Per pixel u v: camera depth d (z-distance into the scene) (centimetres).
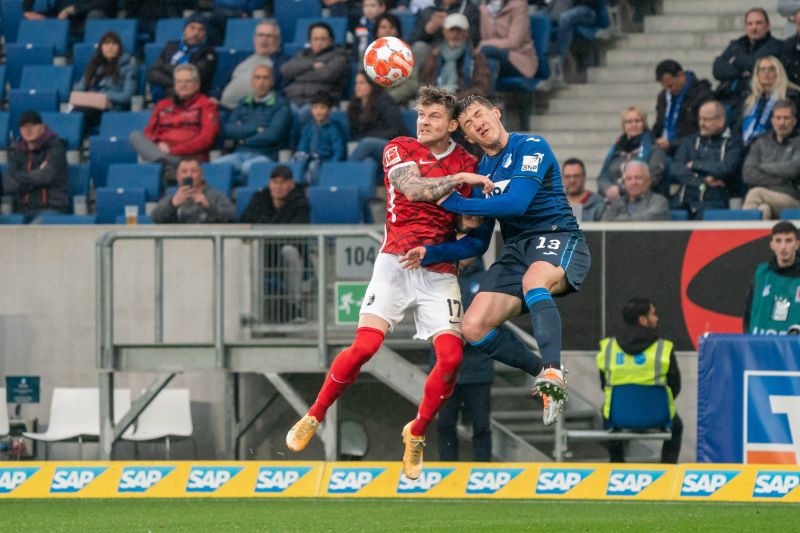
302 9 5734
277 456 4428
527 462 3753
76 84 5684
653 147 4500
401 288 2422
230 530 2686
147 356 4056
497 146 2377
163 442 4325
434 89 2364
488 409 3762
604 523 2731
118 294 4438
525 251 2372
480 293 2394
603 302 4266
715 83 5356
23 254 4472
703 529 2600
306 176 4706
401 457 4403
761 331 3959
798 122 4459
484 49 5141
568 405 4272
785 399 3238
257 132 5006
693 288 4206
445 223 2414
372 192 4584
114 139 5138
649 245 4234
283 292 4156
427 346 4116
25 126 4966
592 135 5178
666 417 3816
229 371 4047
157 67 5419
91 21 5872
